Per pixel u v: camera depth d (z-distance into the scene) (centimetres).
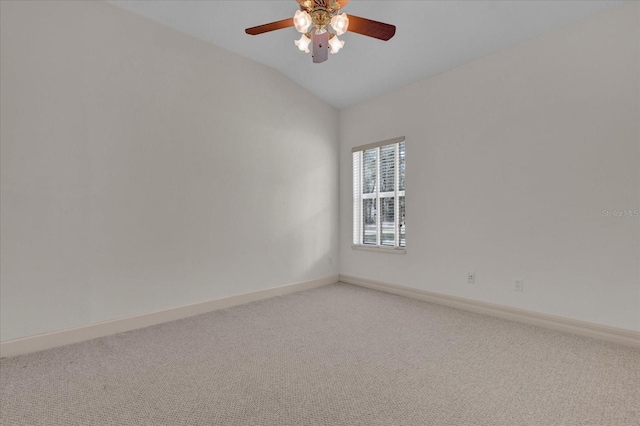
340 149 477
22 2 231
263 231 383
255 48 351
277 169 398
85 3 258
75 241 252
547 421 149
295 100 420
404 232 395
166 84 305
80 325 254
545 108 276
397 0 269
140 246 287
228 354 226
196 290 323
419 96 374
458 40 300
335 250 471
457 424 148
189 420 152
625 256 237
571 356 219
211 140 337
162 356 223
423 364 209
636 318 232
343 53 350
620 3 238
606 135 245
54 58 243
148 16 292
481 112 318
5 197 223
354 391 177
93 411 160
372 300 370
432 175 359
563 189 266
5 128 223
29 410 161
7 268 224
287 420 152
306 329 275
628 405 162
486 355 221
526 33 279
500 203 304
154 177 296
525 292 288
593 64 251
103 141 266
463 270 332
